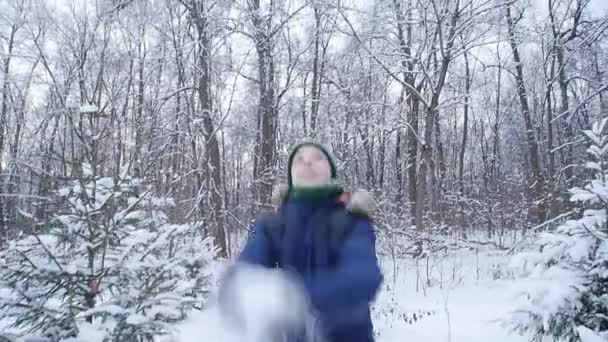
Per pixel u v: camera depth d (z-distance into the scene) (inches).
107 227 141.6
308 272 55.7
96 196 150.6
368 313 55.9
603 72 798.5
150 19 646.5
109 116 167.8
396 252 525.0
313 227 57.7
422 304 335.9
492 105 1198.9
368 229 58.2
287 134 836.0
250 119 792.9
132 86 615.5
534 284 175.0
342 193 62.4
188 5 589.3
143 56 638.5
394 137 1150.3
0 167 513.0
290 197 63.2
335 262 56.2
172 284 141.8
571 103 1008.2
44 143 209.5
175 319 131.1
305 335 51.6
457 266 510.3
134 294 132.1
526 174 1171.9
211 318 72.9
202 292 151.3
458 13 603.2
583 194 177.5
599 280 176.2
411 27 692.7
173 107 729.0
